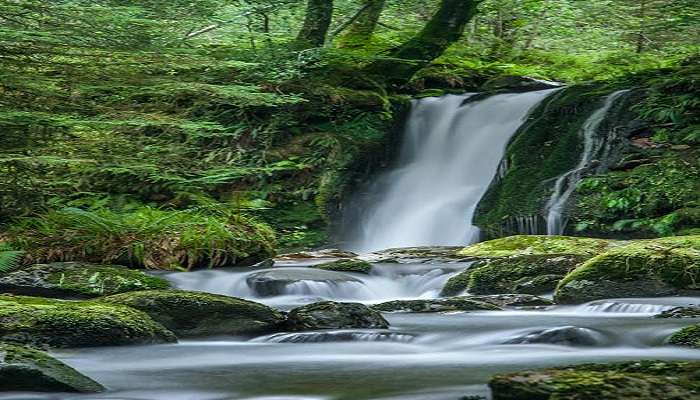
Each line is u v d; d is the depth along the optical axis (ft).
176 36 45.11
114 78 37.17
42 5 35.17
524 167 49.19
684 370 13.23
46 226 38.14
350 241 52.11
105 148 38.17
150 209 42.24
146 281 31.68
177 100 50.14
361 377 17.46
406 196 53.83
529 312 27.73
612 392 12.18
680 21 62.44
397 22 69.00
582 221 44.34
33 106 36.06
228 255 38.32
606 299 28.66
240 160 53.06
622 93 51.19
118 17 35.68
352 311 23.94
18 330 21.01
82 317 21.59
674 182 44.62
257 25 60.18
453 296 32.58
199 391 16.31
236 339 23.39
